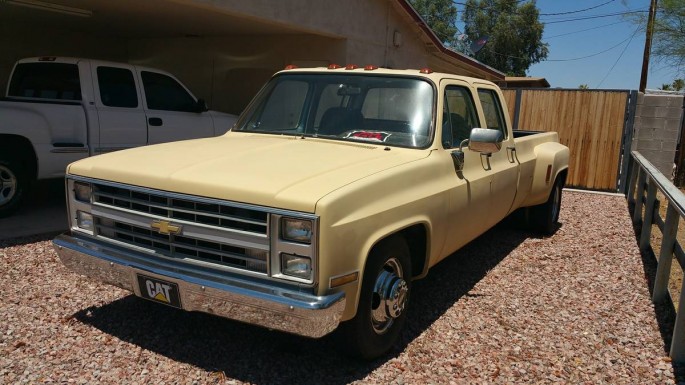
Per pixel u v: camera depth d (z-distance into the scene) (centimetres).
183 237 338
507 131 584
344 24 1066
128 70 781
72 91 739
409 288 394
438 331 428
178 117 832
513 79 2711
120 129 757
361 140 433
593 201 1042
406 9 1230
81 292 471
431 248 411
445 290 522
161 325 414
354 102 461
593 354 402
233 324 420
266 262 315
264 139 448
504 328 439
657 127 1188
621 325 455
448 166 432
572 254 662
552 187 713
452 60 1617
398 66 1316
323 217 301
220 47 1191
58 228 668
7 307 435
